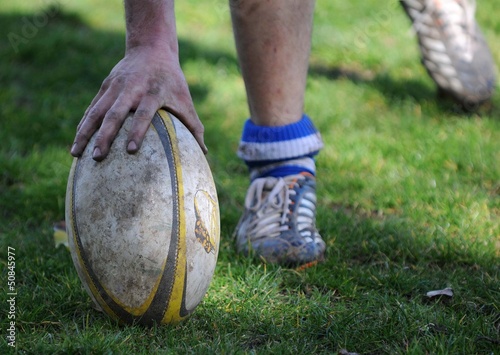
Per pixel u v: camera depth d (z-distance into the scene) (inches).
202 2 794.2
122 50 646.5
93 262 231.9
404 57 651.5
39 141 474.0
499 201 382.9
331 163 441.1
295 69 310.2
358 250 330.0
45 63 616.7
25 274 295.7
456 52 514.6
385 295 277.0
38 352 229.3
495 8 768.9
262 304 270.8
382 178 419.2
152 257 227.8
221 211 368.5
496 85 557.9
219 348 232.4
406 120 511.5
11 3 764.6
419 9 517.7
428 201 388.2
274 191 319.6
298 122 320.5
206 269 239.8
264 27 299.7
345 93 565.3
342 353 234.5
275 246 312.2
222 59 638.5
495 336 246.2
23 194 390.0
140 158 231.0
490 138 477.4
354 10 764.0
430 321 256.2
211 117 520.4
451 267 314.8
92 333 237.1
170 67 247.4
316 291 283.7
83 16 745.0
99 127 240.7
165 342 235.0
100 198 229.8
